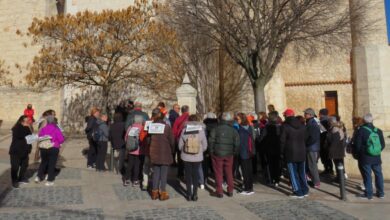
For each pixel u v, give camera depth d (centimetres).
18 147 739
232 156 671
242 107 1909
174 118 886
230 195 664
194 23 1359
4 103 2714
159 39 1530
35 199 636
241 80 1930
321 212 549
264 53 1502
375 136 623
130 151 746
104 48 1483
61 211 560
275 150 748
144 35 1507
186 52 1717
